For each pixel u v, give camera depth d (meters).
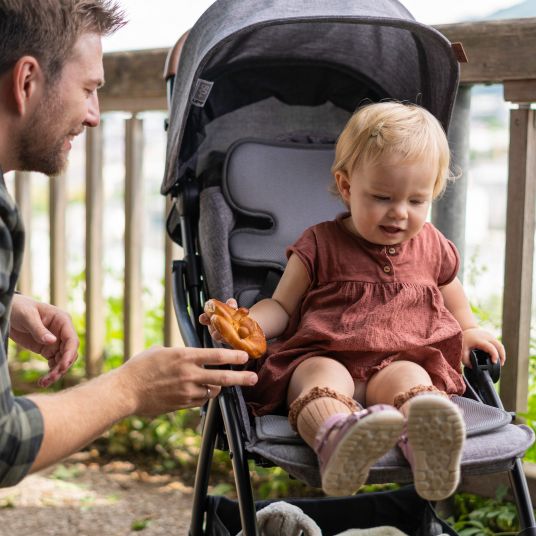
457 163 2.72
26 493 3.19
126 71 3.35
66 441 1.48
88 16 1.64
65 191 3.81
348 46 2.34
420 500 2.30
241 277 2.32
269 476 3.12
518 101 2.54
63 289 3.85
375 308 1.94
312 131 2.52
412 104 2.21
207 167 2.43
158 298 4.14
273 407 1.85
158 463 3.46
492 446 1.64
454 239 2.75
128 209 3.47
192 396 1.67
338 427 1.51
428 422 1.44
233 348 1.94
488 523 2.70
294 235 2.33
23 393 3.91
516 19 2.51
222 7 2.12
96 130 3.58
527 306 2.63
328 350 1.88
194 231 2.38
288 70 2.46
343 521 2.29
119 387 1.58
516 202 2.58
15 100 1.56
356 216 1.94
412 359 1.90
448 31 2.63
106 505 3.10
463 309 2.12
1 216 1.45
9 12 1.50
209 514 2.18
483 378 1.99
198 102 2.26
